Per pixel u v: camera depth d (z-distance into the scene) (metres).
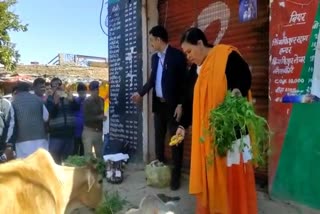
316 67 4.13
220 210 3.46
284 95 4.51
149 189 5.49
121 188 5.57
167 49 5.69
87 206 3.01
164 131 6.02
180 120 4.20
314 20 4.18
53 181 2.54
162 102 5.83
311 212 4.25
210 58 3.51
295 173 4.43
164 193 5.29
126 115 7.55
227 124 3.27
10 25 19.98
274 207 4.49
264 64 5.15
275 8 4.61
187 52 3.70
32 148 5.98
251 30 5.33
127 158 6.46
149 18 7.12
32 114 5.98
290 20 4.43
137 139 7.24
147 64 7.11
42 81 7.27
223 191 3.44
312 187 4.25
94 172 3.09
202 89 3.49
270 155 4.70
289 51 4.45
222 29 5.82
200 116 3.51
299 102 4.30
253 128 3.36
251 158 3.45
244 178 3.46
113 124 7.96
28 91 6.11
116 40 7.84
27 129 5.95
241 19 5.42
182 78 5.63
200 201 3.56
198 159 3.53
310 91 4.21
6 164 2.39
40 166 2.49
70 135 7.46
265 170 5.12
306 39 4.26
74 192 2.81
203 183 3.51
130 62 7.41
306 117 4.29
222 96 3.44
